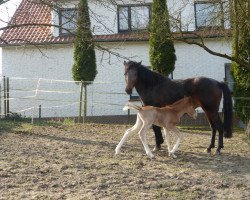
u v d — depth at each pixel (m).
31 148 10.76
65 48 21.67
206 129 16.75
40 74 21.88
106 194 6.80
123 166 8.78
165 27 12.94
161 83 10.50
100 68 21.47
